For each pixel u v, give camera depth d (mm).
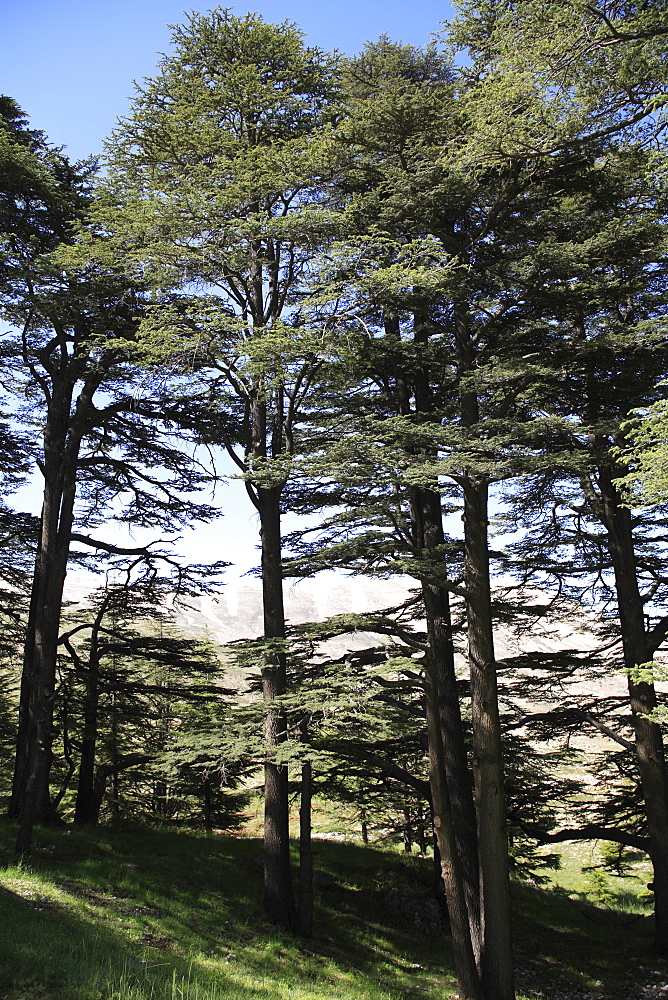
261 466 13727
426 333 16547
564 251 13414
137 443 20125
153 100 16578
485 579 14305
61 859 14898
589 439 16203
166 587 20375
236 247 15133
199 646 21453
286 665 15164
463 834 16156
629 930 20062
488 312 15219
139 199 15195
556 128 12062
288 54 16922
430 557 13742
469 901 15562
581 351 14023
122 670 23453
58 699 19422
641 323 13328
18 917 10156
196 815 26359
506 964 12688
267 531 16750
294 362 15031
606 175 14195
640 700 17156
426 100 13703
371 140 14375
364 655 16281
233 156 15922
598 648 18562
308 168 14719
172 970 10055
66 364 18969
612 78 11297
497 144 12648
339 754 15797
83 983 8367
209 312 15125
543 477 17016
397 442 13352
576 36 10852
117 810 23234
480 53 14742
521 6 11805
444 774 13867
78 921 11172
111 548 19531
